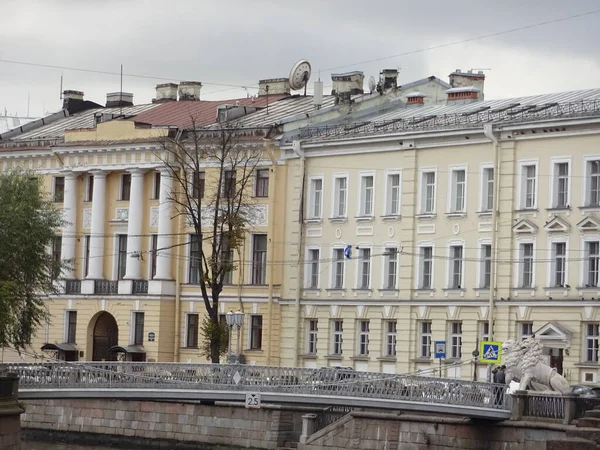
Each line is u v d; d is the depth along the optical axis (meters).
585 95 78.50
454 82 91.81
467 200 77.56
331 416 66.75
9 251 69.56
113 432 74.00
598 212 72.00
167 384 62.81
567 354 72.38
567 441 55.53
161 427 72.06
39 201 71.75
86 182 95.75
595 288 71.88
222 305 88.19
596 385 69.12
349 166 83.19
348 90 91.69
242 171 87.81
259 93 98.38
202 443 70.38
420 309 79.12
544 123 73.62
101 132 94.00
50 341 95.12
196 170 81.81
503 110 77.62
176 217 90.50
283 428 67.81
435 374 77.94
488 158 76.50
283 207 86.12
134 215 92.19
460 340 77.56
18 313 69.62
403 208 80.38
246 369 62.19
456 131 77.56
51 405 76.62
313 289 84.38
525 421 58.75
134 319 91.62
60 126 101.56
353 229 82.81
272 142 86.25
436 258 78.81
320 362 83.62
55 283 94.12
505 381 62.84
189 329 90.25
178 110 98.25
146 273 92.12
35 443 74.81
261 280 87.06
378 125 82.69
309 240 84.88
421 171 79.69
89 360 93.88
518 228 74.75
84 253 95.50
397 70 90.25
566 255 73.12
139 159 92.06
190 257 90.25
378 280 81.44
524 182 74.94
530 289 74.19
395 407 60.22
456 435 61.03
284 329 85.56
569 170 73.12
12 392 60.41
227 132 87.62
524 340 62.66
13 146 98.19
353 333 82.25
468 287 77.12
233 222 81.00
